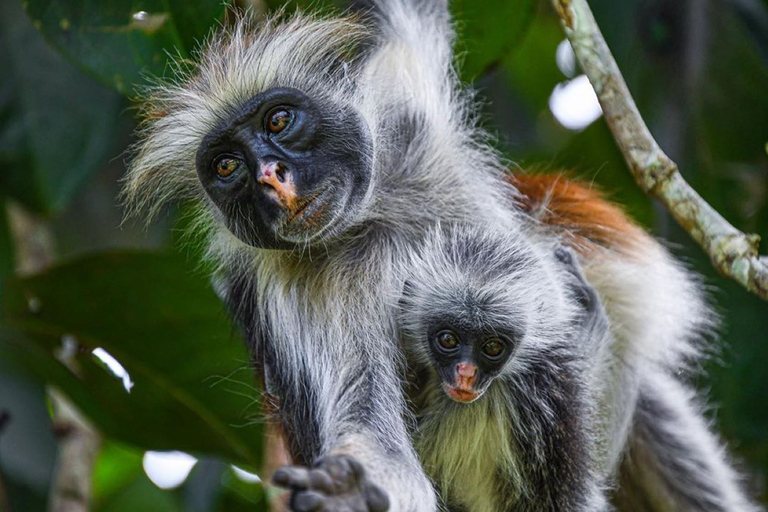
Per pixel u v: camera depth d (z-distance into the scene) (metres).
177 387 10.93
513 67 14.38
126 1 9.45
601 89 8.65
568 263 10.45
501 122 14.16
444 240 9.80
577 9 8.69
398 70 10.36
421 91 10.27
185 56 9.93
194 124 9.98
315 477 6.79
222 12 9.52
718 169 12.26
